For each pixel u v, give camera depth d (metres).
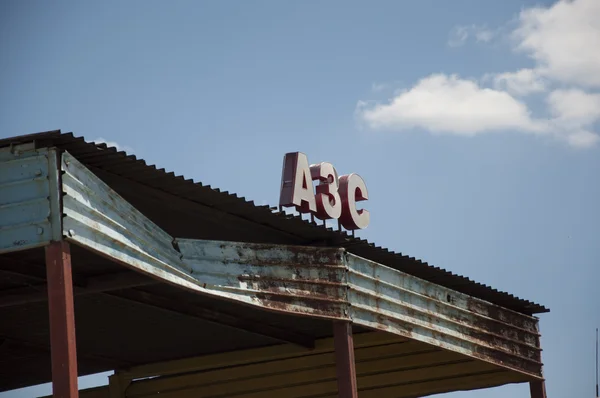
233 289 17.98
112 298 20.00
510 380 25.86
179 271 16.84
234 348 25.69
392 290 21.97
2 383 26.00
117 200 15.46
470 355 24.19
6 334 21.86
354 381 20.12
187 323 22.69
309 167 21.28
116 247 15.16
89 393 26.53
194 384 26.06
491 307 25.31
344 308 20.30
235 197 17.52
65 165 14.31
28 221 14.09
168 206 17.48
